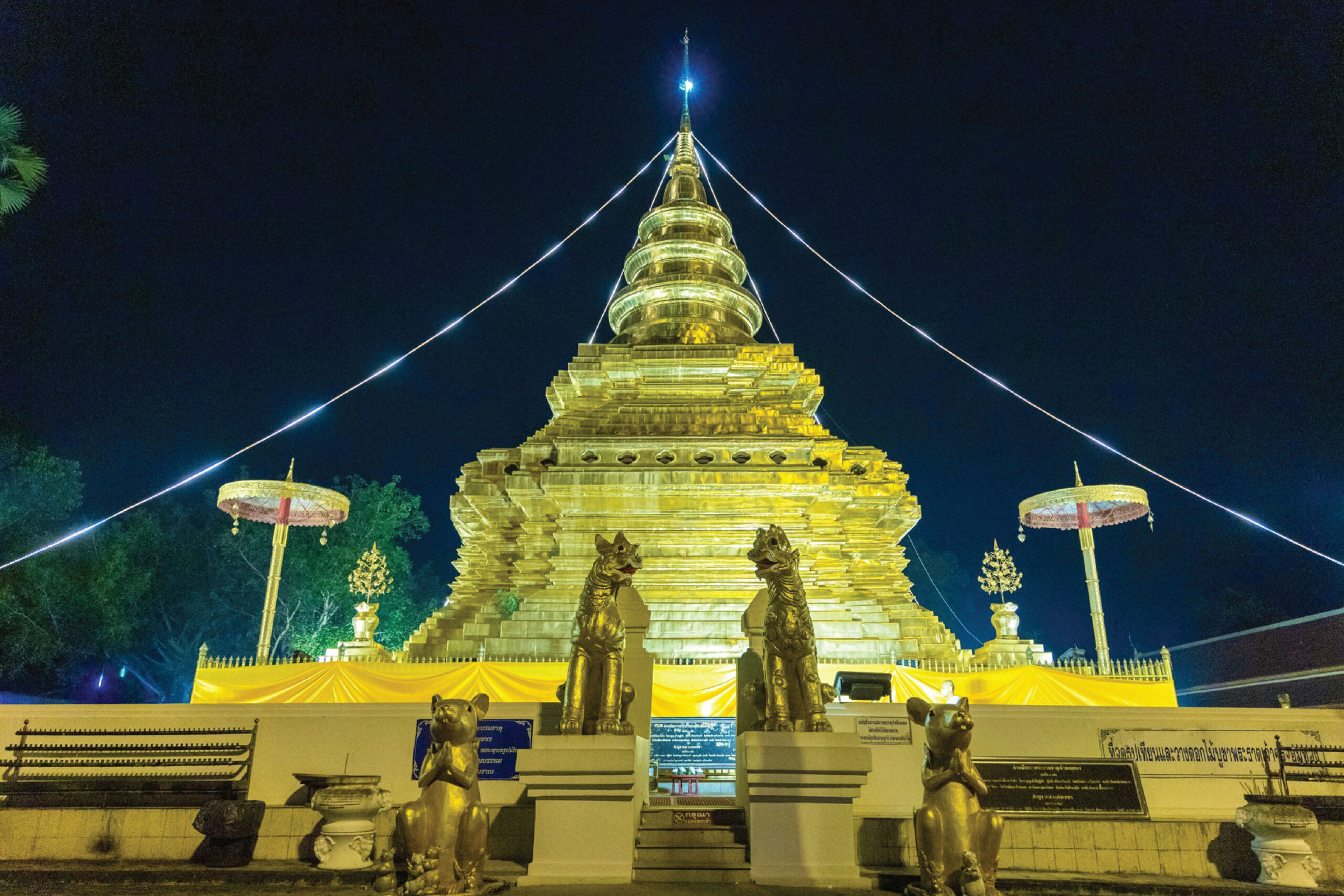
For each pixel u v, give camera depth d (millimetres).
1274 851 11375
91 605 35875
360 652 20547
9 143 21328
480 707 10812
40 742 13469
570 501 22594
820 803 11211
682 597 21312
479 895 9578
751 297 30766
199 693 17188
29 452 34469
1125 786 12602
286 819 12859
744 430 24531
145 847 12633
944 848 9859
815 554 22312
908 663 19109
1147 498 26438
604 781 11109
